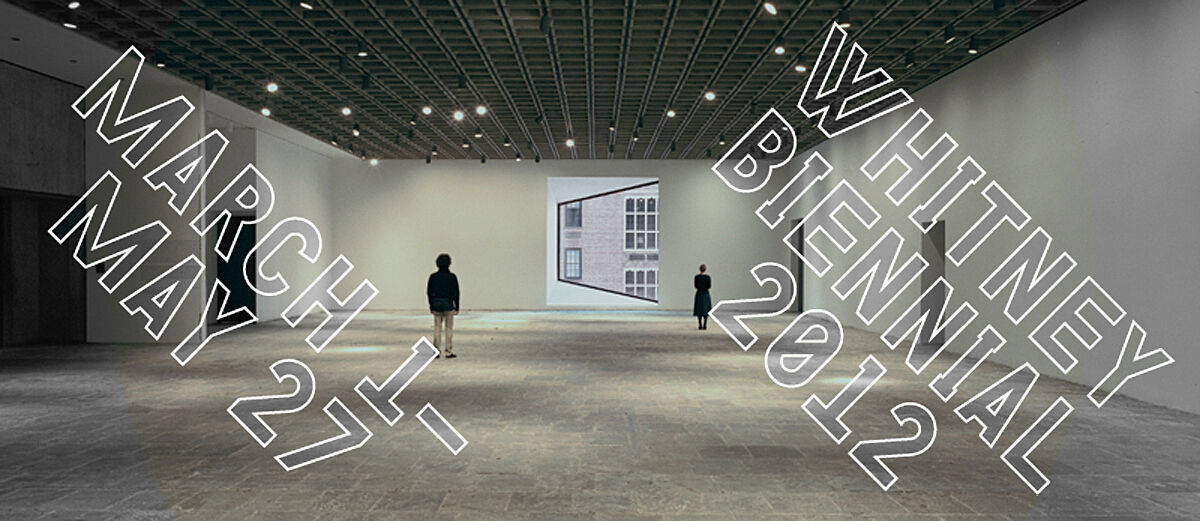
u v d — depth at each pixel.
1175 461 5.13
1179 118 6.81
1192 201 6.67
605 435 5.92
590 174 21.81
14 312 12.48
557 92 13.02
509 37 9.68
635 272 32.59
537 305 21.84
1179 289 6.84
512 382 8.62
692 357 11.02
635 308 22.20
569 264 32.84
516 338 13.81
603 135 17.64
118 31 9.35
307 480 4.67
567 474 4.80
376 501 4.26
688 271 21.84
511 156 21.14
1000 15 8.55
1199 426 6.19
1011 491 4.46
